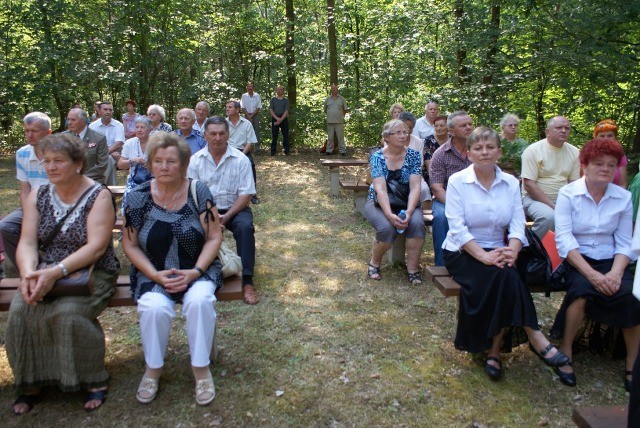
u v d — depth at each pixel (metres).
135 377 2.83
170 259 2.74
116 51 11.78
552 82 8.86
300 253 4.88
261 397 2.67
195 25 12.76
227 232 5.58
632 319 2.74
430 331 3.39
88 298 2.55
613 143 2.90
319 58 13.28
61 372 2.47
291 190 7.68
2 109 11.23
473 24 9.52
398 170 4.26
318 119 12.69
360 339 3.27
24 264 2.51
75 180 2.65
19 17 10.74
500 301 2.79
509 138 6.01
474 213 3.02
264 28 13.28
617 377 2.91
